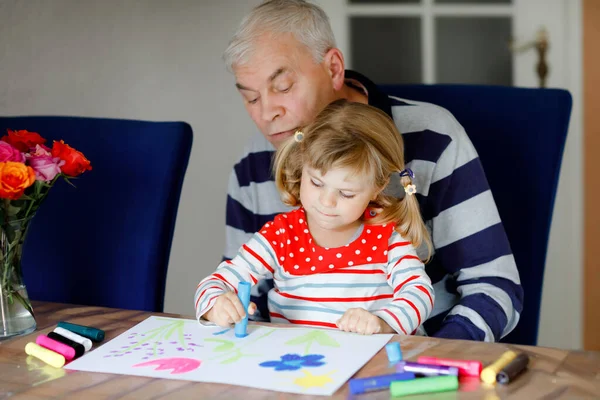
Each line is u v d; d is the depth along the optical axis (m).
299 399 0.88
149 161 1.58
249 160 1.67
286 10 1.44
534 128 1.60
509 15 2.76
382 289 1.34
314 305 1.34
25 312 1.18
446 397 0.87
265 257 1.37
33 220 1.64
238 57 1.44
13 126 1.69
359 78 1.58
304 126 1.40
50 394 0.93
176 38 2.40
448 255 1.49
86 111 2.26
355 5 2.72
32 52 2.13
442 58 2.77
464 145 1.50
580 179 2.82
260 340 1.09
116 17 2.29
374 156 1.26
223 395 0.90
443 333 1.32
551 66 2.77
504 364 0.92
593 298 2.88
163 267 1.57
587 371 0.93
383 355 1.01
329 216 1.26
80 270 1.61
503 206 1.61
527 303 1.58
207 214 2.53
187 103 2.44
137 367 1.00
